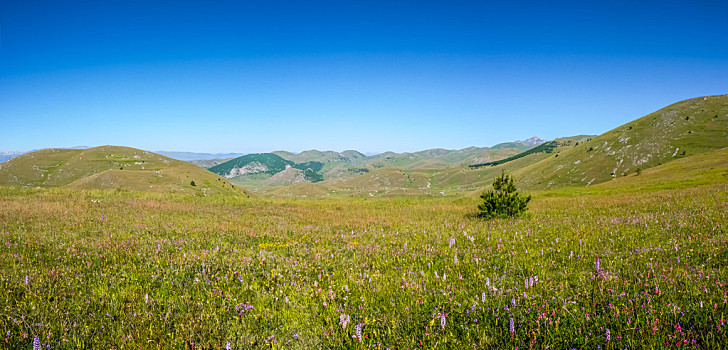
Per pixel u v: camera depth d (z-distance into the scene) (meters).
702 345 3.73
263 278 6.99
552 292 5.43
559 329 4.24
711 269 6.11
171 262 7.95
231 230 13.40
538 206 22.91
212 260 8.21
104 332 4.57
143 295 5.82
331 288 6.12
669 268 6.30
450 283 6.23
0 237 10.04
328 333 4.50
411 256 8.55
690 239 8.47
